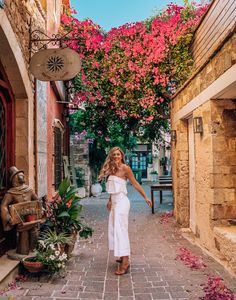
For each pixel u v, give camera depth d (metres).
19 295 3.45
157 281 3.96
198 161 5.98
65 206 5.07
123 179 4.58
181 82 8.77
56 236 4.50
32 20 5.32
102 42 9.95
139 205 11.77
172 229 7.33
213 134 5.18
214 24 6.07
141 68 9.38
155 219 8.69
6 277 3.61
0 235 4.21
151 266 4.58
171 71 9.06
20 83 4.66
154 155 26.08
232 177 5.17
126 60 9.66
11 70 4.48
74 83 10.87
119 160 4.63
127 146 15.51
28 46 5.06
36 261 3.92
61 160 9.46
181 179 7.67
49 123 7.04
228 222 5.13
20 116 4.87
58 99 9.41
